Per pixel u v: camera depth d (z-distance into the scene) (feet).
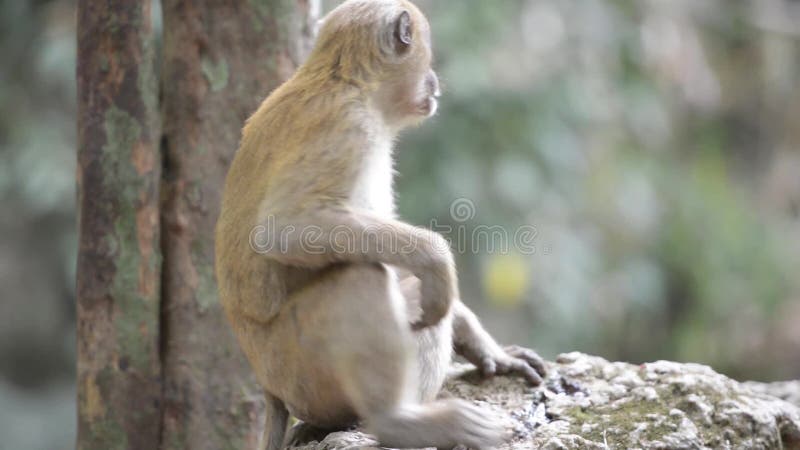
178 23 35.76
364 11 31.09
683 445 30.35
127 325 34.76
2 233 82.74
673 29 78.07
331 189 28.40
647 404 32.17
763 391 38.24
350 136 29.07
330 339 27.91
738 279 83.30
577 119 71.00
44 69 68.69
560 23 72.33
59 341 86.12
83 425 35.37
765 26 89.76
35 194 70.38
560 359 35.55
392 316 27.84
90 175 34.47
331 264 28.43
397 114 31.76
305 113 29.35
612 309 76.89
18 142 72.28
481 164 67.10
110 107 34.14
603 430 30.78
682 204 81.76
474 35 67.26
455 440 27.55
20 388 84.74
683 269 82.38
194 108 35.68
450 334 31.81
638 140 79.97
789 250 86.07
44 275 84.74
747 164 93.35
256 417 36.22
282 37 36.04
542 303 71.56
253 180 29.73
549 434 30.42
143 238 34.68
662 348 82.99
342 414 30.12
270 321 29.48
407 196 66.28
